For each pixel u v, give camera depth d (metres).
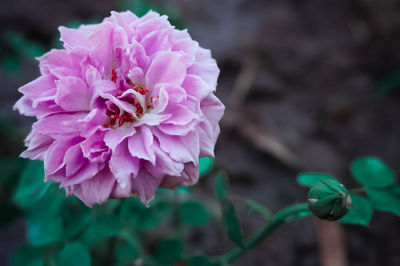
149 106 0.28
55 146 0.27
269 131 0.52
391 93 0.57
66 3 0.59
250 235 0.44
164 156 0.27
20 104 0.28
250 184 0.48
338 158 0.50
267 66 0.58
